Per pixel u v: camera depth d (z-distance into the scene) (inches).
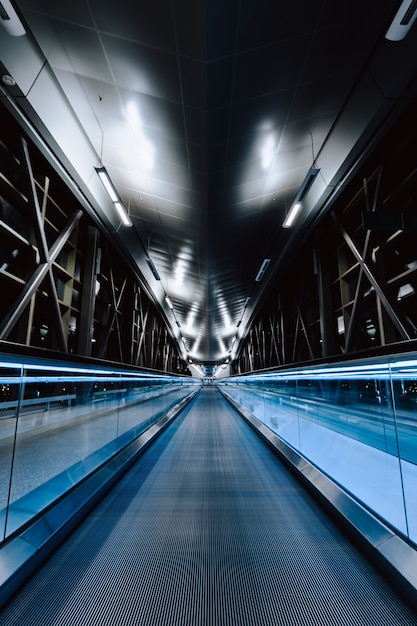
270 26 260.1
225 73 293.3
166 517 120.3
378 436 106.3
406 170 494.3
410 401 93.0
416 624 69.6
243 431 311.6
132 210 602.2
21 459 96.2
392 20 261.1
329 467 141.3
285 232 648.4
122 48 288.2
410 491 87.8
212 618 71.3
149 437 245.4
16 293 571.5
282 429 227.0
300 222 584.1
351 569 88.4
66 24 277.9
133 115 366.0
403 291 516.1
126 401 208.4
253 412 375.2
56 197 695.7
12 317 497.7
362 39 289.0
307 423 172.7
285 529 111.1
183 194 494.3
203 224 565.9
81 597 77.0
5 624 69.2
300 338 899.4
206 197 479.8
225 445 245.0
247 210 546.9
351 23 271.7
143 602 75.9
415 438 91.0
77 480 132.0
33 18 276.8
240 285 981.2
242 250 716.0
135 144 413.4
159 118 359.6
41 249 559.5
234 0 237.1
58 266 655.8
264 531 109.7
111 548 98.7
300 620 70.6
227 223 572.7
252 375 377.4
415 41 275.6
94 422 152.9
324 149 427.2
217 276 860.6
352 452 120.4
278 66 297.4
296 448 191.9
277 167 448.5
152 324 1365.7
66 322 719.1
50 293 589.0
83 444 139.8
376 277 516.1
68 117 380.8
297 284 923.4
